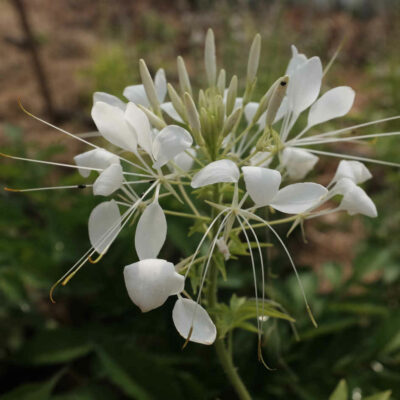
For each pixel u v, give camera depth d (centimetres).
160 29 102
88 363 37
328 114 21
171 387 29
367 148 62
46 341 32
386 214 45
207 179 17
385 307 37
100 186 17
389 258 40
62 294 35
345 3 110
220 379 33
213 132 21
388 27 101
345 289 39
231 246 21
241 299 23
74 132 74
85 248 36
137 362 30
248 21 69
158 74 23
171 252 38
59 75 90
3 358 32
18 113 77
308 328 35
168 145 17
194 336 16
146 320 34
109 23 104
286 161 22
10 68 90
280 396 32
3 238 35
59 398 30
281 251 41
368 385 32
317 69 20
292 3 114
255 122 21
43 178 42
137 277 16
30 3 116
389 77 72
